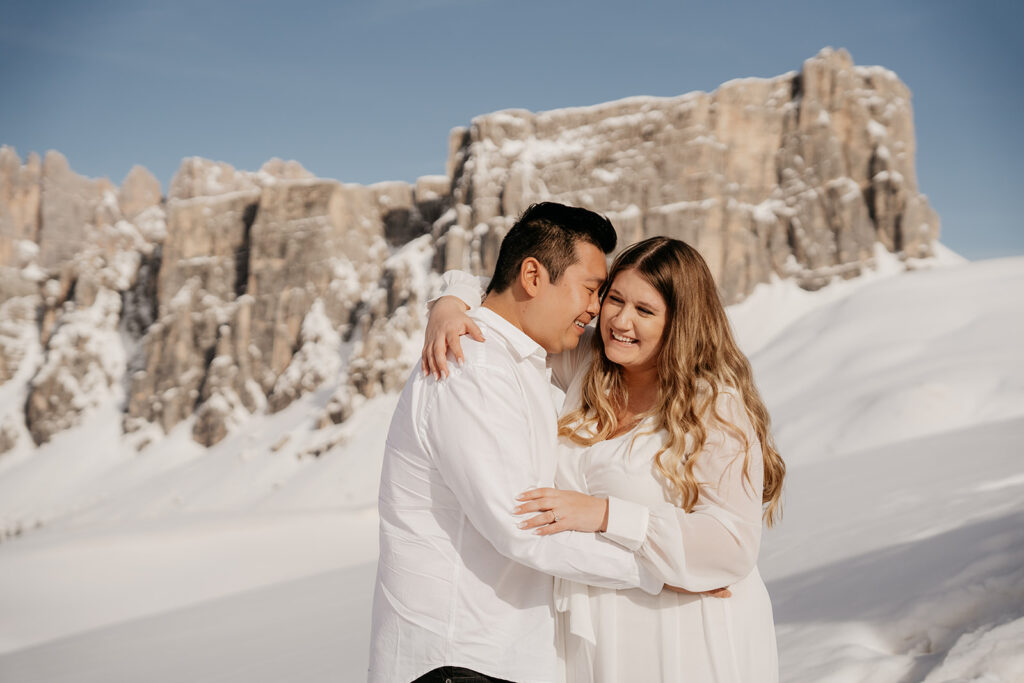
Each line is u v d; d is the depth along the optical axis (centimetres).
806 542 717
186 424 8350
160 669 974
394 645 226
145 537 3194
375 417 6944
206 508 6662
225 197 8919
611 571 222
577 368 296
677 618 238
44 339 10294
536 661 225
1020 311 4659
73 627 2486
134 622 1756
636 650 238
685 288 253
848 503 967
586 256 239
